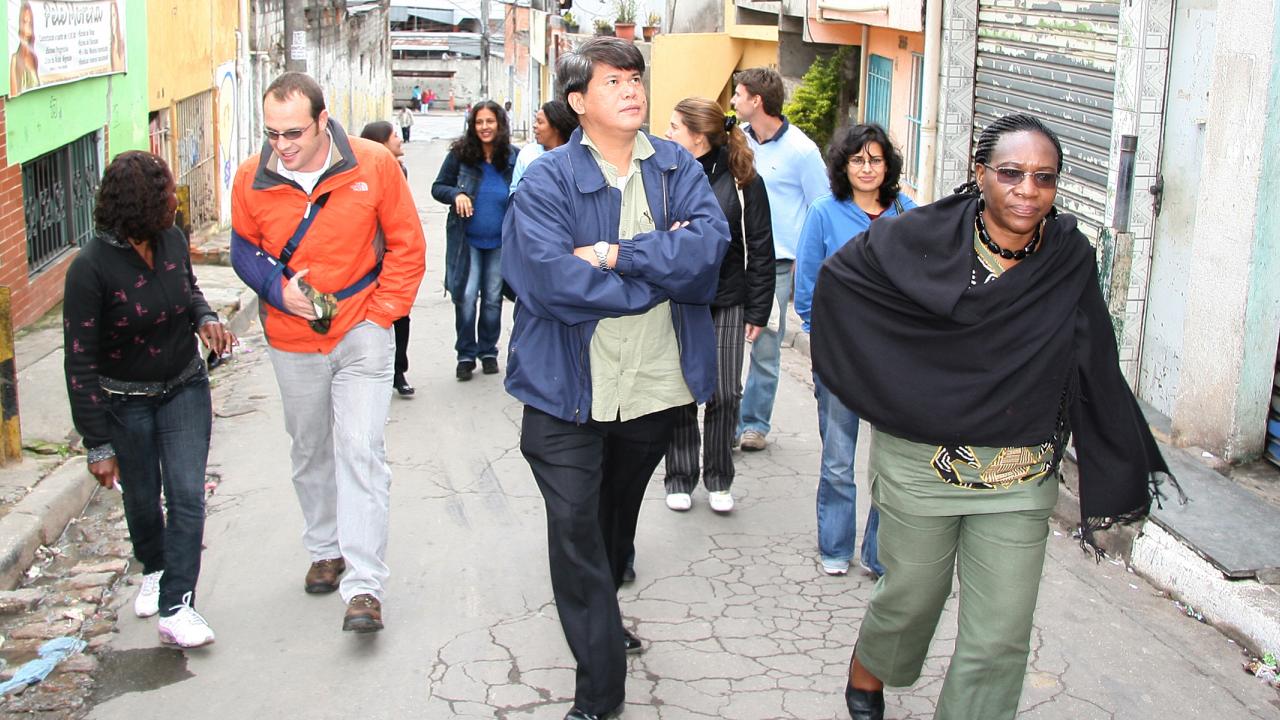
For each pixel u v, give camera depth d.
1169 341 7.28
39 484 6.29
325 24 33.03
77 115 10.77
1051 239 3.45
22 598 5.09
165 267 4.48
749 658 4.68
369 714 4.27
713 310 6.00
